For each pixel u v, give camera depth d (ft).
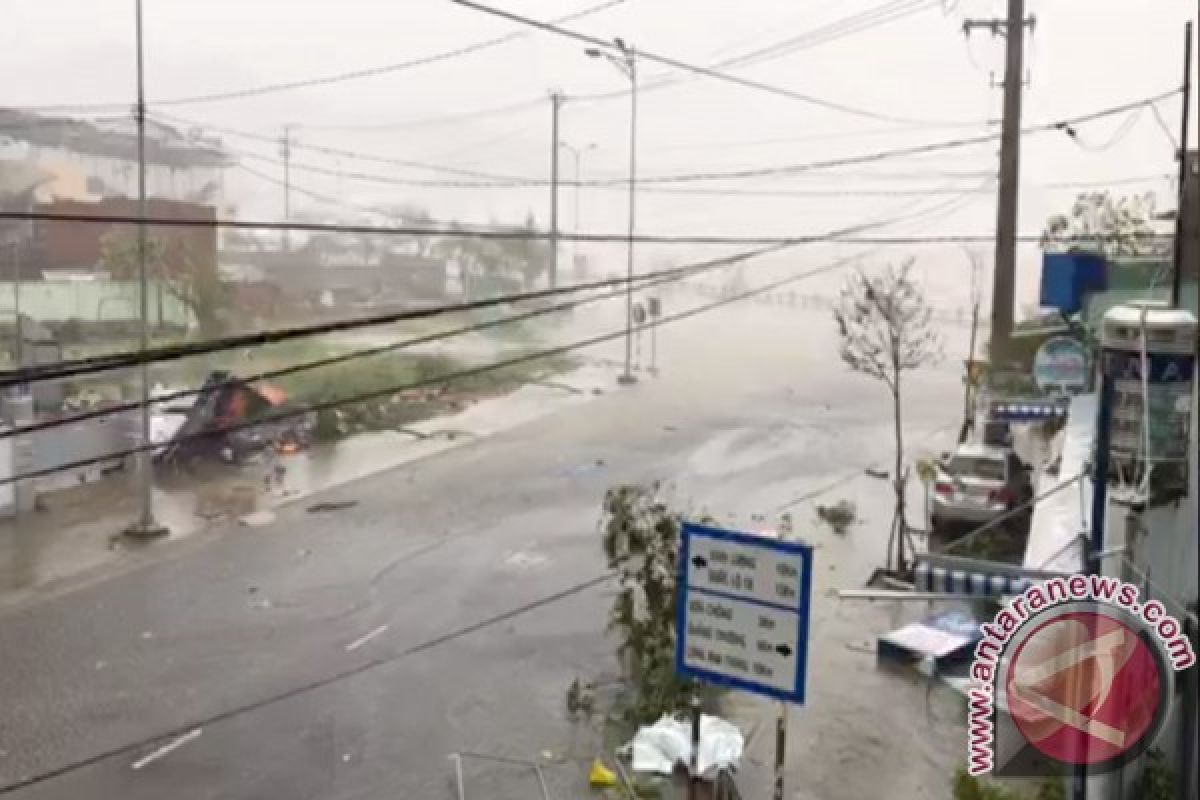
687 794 39.52
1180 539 32.12
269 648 55.11
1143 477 31.94
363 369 148.05
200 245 164.86
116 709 47.91
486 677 51.42
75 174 210.79
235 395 98.58
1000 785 35.47
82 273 160.56
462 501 84.53
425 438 110.52
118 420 91.45
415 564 68.80
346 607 61.05
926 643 51.55
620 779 41.37
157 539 74.33
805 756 42.91
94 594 63.26
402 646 55.31
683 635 27.86
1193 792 28.53
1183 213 41.29
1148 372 32.22
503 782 41.63
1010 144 82.84
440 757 43.70
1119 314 32.94
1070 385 65.57
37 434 84.12
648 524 59.06
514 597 62.34
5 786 40.37
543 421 121.49
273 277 215.72
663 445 106.83
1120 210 117.50
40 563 68.90
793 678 26.30
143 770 42.45
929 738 44.16
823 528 75.15
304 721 46.91
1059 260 71.05
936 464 74.02
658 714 46.42
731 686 27.25
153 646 55.31
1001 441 76.74
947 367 169.07
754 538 26.55
